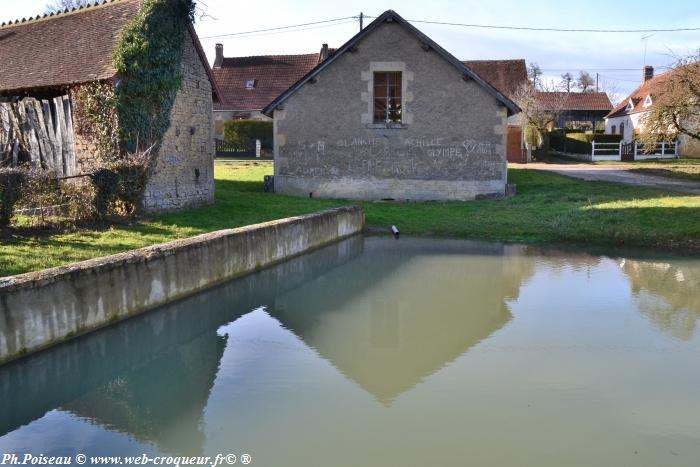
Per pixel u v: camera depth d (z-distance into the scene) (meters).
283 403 5.41
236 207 15.34
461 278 10.12
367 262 11.45
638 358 6.41
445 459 4.43
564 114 50.06
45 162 13.52
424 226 14.84
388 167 18.67
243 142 36.16
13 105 13.76
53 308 6.36
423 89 18.28
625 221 13.91
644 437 4.74
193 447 4.69
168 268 8.02
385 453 4.52
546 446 4.61
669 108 23.11
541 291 9.21
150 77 12.89
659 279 9.90
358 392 5.59
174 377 6.27
